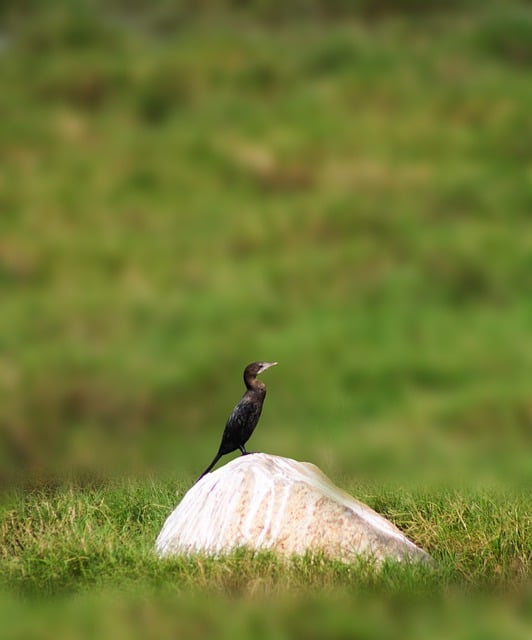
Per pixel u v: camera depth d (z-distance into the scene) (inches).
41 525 1545.3
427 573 1229.7
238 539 1314.0
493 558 1316.4
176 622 1082.7
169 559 1269.7
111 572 1253.7
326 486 1419.8
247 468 1369.3
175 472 1959.9
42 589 1238.9
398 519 1546.5
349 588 1167.6
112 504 1633.9
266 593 1143.6
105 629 1083.9
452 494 1632.6
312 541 1306.6
